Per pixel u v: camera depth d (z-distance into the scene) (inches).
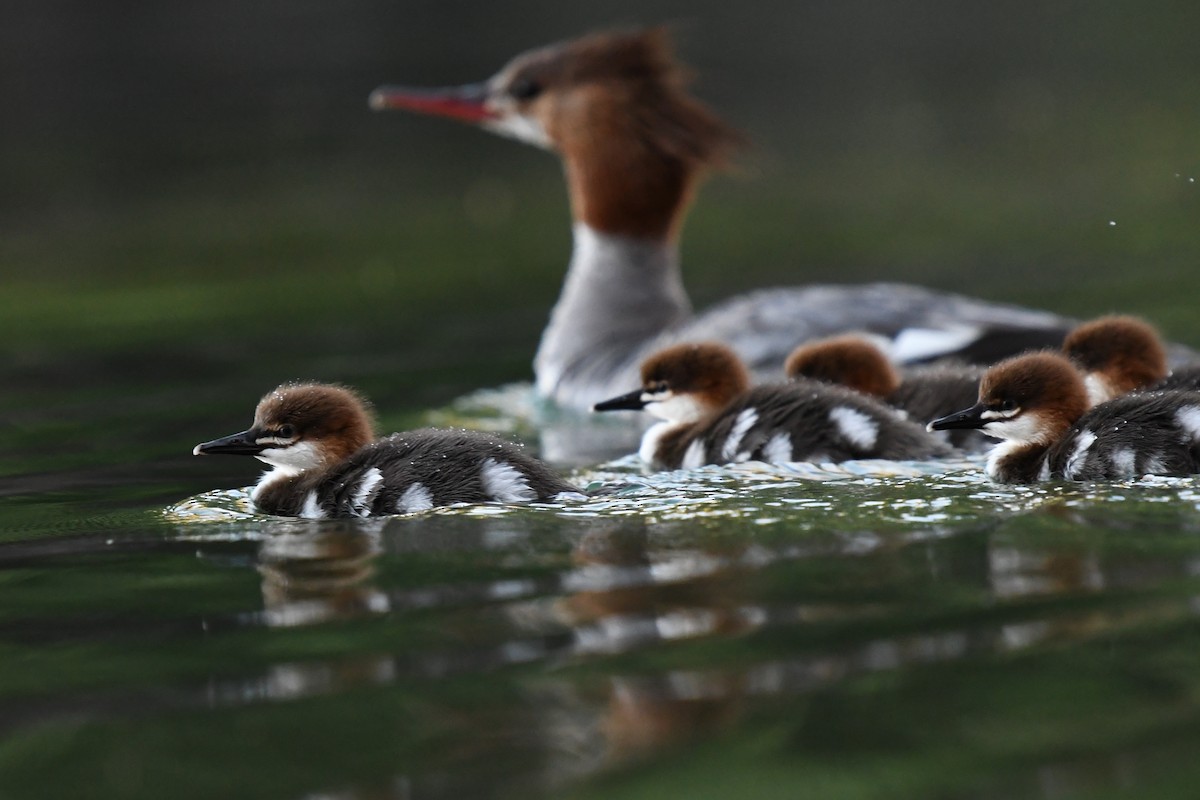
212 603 316.8
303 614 306.2
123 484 459.2
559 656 275.0
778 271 909.8
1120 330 487.8
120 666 282.0
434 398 623.8
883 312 588.7
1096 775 225.0
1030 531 340.5
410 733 247.8
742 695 255.4
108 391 641.0
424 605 306.8
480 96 692.7
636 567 325.7
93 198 1139.3
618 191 663.1
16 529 392.8
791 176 1198.3
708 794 224.2
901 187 1129.4
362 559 343.3
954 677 259.1
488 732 246.5
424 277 928.9
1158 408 395.9
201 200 1138.0
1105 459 395.9
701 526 358.0
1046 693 251.4
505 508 389.1
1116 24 1641.2
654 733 243.6
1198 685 252.5
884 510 367.6
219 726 253.6
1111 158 1153.4
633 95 661.9
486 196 1152.8
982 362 554.3
